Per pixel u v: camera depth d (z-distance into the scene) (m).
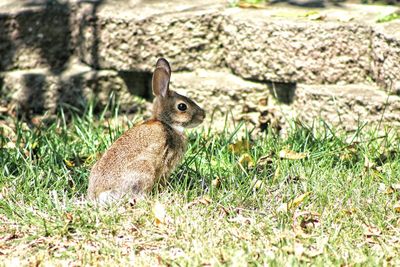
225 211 9.84
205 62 14.72
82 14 15.05
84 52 15.22
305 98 13.59
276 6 14.84
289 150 11.41
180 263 8.55
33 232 9.54
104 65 14.95
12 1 15.64
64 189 10.75
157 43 14.56
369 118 12.97
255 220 9.64
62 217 9.74
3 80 15.28
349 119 13.16
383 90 13.23
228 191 10.38
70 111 14.84
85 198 10.55
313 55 13.62
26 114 15.02
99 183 10.19
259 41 13.93
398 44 12.70
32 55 15.40
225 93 14.16
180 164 11.38
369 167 11.03
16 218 9.82
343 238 9.16
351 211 9.82
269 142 12.09
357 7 14.55
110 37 14.76
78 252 9.01
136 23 14.54
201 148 11.82
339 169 11.09
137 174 10.29
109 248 9.00
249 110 14.09
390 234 9.40
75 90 14.88
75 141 12.61
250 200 10.16
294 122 12.49
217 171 11.16
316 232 9.38
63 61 15.55
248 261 8.51
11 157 11.73
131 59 14.70
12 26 15.22
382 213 9.81
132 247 9.08
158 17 14.48
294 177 10.89
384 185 10.59
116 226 9.50
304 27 13.57
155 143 10.54
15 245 9.30
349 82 13.70
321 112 13.36
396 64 12.80
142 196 10.30
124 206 9.96
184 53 14.62
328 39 13.53
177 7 14.86
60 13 15.34
